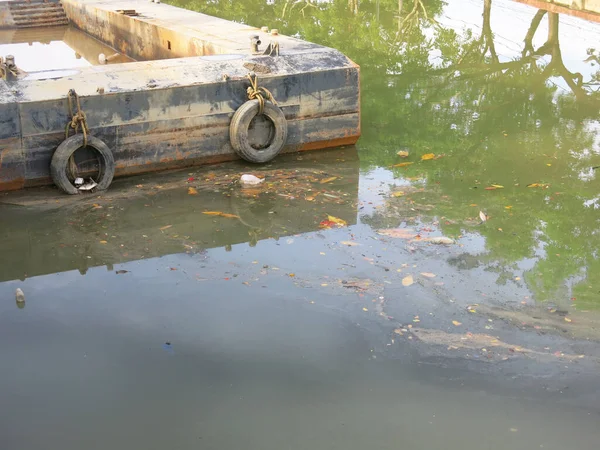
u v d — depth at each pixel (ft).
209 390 13.17
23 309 16.12
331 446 11.73
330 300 16.22
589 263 17.92
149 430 12.16
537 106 31.68
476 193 22.36
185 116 24.02
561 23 47.19
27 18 58.13
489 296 16.35
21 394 13.10
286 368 13.80
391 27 48.08
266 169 24.67
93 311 15.97
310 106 25.82
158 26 37.32
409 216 20.72
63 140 22.52
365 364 13.91
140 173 24.13
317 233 19.69
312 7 55.16
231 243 19.20
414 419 12.38
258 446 11.75
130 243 19.30
